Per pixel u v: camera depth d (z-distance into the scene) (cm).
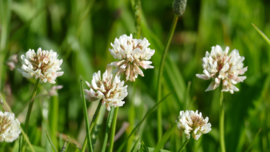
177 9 33
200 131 30
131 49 30
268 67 46
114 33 53
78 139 41
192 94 48
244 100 40
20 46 54
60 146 36
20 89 50
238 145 38
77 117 46
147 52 30
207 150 39
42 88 39
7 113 30
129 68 30
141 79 47
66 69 50
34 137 37
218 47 31
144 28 39
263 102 40
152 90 46
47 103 37
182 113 31
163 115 43
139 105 43
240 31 51
